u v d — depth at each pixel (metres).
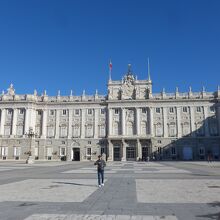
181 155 107.00
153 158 106.75
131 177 32.16
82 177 32.34
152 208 14.81
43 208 14.77
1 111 117.00
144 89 113.62
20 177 32.41
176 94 111.19
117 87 115.56
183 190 21.20
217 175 34.78
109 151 108.81
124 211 14.12
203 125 108.25
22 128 114.88
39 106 117.62
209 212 13.88
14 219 12.41
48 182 26.83
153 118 111.19
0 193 19.69
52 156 114.12
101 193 19.81
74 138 113.94
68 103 116.12
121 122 112.06
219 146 105.69
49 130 116.12
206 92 110.56
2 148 114.31
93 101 115.12
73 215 13.21
